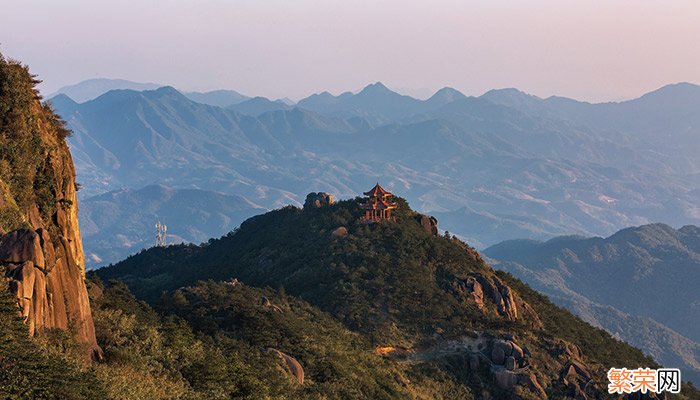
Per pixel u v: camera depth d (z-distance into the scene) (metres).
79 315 73.69
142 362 88.94
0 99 75.75
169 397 83.44
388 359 148.25
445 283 183.88
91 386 67.81
